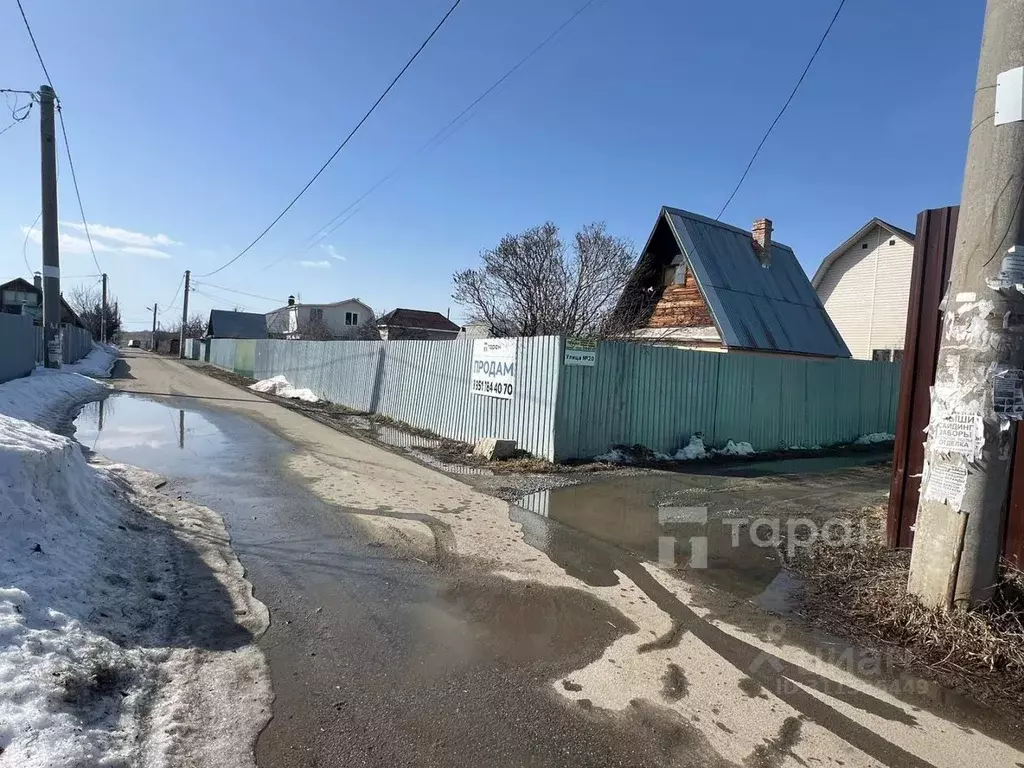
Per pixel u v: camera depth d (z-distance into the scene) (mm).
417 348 14555
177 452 9703
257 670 3336
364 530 6004
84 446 9742
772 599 4695
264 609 4121
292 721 2900
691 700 3238
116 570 4332
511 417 10945
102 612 3646
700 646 3877
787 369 13477
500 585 4770
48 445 5027
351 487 7816
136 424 12750
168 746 2609
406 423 14656
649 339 17250
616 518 6938
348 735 2818
